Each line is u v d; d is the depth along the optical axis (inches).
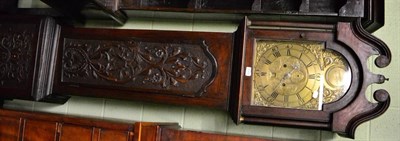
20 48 55.1
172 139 45.3
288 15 50.6
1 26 56.6
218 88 49.3
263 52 49.4
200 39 50.8
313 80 47.9
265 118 47.9
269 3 53.1
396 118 53.0
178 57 51.2
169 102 50.8
